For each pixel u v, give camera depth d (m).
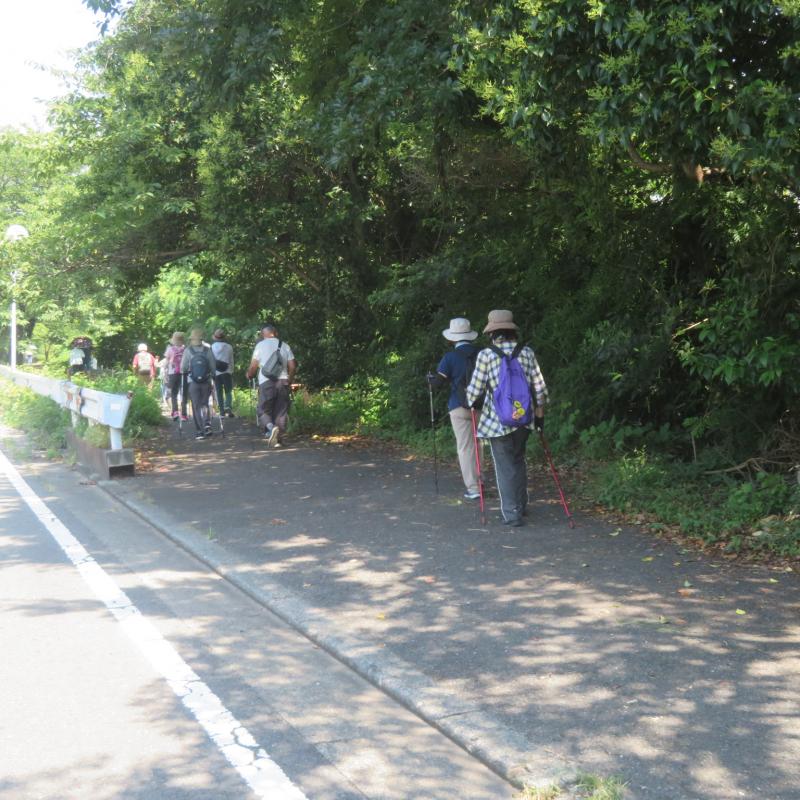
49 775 3.75
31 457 13.58
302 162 14.48
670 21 5.72
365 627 5.46
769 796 3.43
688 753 3.78
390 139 12.33
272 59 9.85
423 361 13.30
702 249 9.81
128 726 4.22
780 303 8.06
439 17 8.86
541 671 4.69
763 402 8.83
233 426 17.22
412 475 10.73
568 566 6.59
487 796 3.56
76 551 7.66
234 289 18.02
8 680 4.78
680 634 5.13
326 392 17.47
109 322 36.50
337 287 16.34
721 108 5.87
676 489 8.58
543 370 11.88
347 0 10.45
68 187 18.38
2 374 24.00
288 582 6.47
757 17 5.82
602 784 3.50
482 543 7.35
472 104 9.50
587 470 10.05
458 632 5.32
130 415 15.80
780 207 7.47
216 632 5.57
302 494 9.84
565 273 11.36
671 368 10.23
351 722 4.27
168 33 10.25
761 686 4.41
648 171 8.98
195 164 15.56
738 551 6.81
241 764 3.84
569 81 7.07
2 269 17.33
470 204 11.80
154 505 9.45
